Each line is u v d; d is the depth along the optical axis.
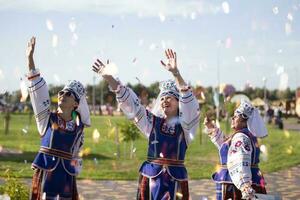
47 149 5.71
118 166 14.70
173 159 5.50
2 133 29.23
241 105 6.37
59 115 5.81
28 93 5.71
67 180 5.72
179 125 5.55
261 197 5.71
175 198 5.44
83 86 5.98
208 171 14.17
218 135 6.85
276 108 36.12
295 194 10.88
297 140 25.73
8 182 6.78
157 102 5.76
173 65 5.52
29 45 5.71
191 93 5.51
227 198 6.23
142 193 5.49
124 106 5.51
